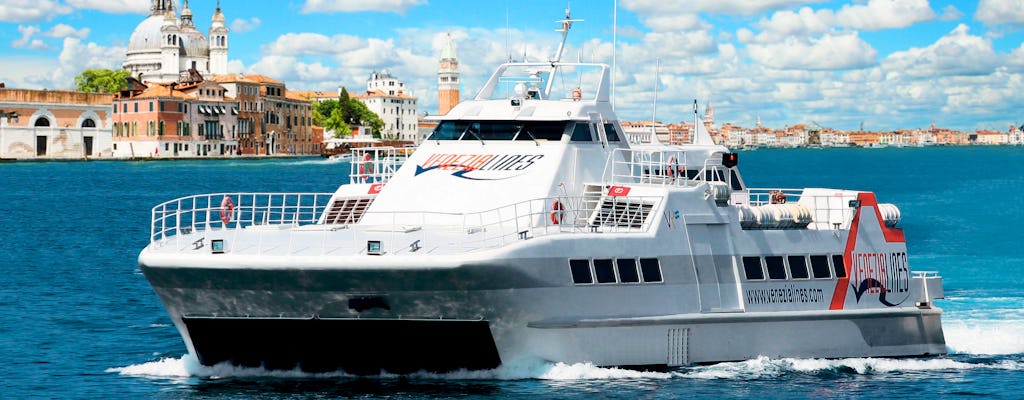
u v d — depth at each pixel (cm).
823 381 2505
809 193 2819
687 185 2533
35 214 8706
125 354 2948
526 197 2494
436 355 2334
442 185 2586
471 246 2238
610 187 2553
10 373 2711
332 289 2223
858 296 2686
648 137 3119
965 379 2589
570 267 2283
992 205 8725
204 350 2423
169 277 2292
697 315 2439
